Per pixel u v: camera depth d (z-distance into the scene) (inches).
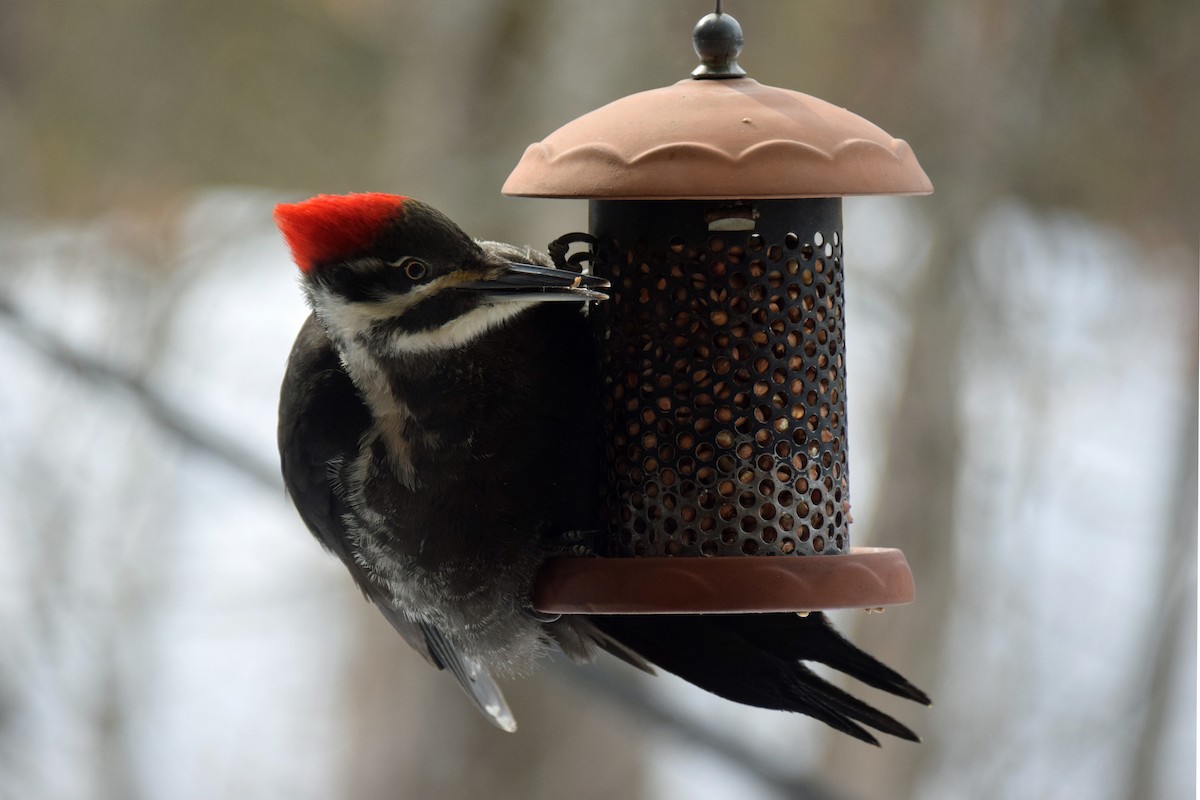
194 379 668.1
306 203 275.6
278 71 740.7
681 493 256.5
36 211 700.7
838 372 265.3
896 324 661.9
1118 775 598.9
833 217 264.2
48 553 636.1
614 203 262.4
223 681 655.8
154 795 620.1
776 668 272.2
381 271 266.8
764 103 236.2
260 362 679.1
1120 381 640.4
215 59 734.5
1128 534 623.5
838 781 576.4
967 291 604.4
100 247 687.7
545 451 265.3
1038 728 603.5
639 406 259.0
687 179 224.8
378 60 746.8
